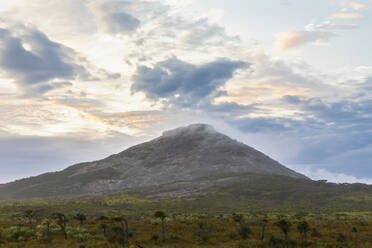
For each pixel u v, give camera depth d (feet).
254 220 226.99
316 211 451.94
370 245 127.65
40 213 352.28
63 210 426.51
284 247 128.77
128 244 134.31
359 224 202.80
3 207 485.15
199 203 580.71
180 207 506.89
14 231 165.27
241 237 150.61
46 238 147.74
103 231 165.37
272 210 469.57
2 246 134.10
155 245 134.10
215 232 162.71
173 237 149.18
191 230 168.35
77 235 152.87
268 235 154.61
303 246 129.59
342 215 353.92
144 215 321.32
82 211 410.52
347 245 128.98
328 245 128.57
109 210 436.76
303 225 138.00
